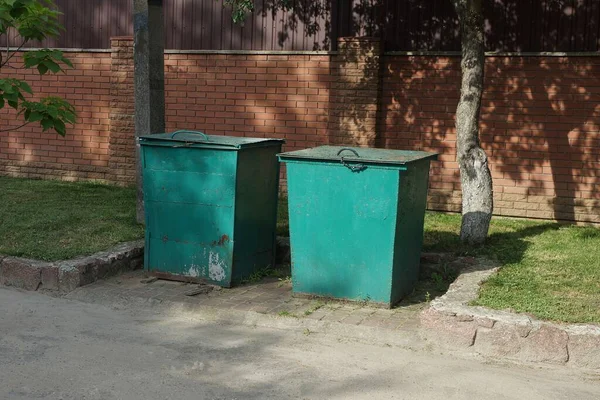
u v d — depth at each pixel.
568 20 10.09
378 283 7.05
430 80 10.71
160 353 6.14
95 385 5.53
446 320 6.36
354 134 10.91
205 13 11.70
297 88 11.28
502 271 7.64
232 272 7.59
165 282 7.76
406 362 6.11
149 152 7.70
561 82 10.19
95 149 12.59
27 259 7.82
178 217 7.67
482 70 8.59
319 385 5.63
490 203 8.63
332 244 7.12
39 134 12.95
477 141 8.63
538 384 5.77
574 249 8.56
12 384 5.51
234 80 11.62
